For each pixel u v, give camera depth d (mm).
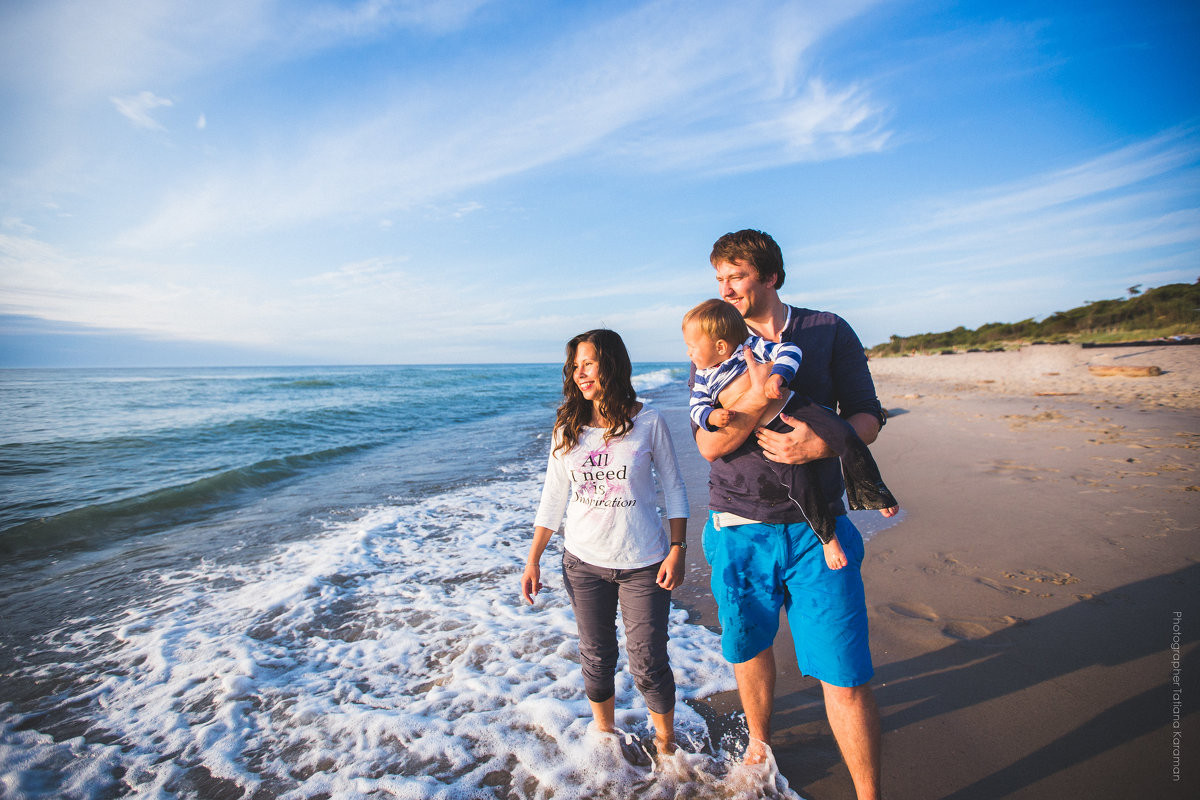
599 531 2098
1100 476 5691
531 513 6105
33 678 3033
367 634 3445
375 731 2488
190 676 3012
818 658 1795
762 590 1917
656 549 2111
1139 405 10977
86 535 5660
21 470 8664
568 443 2141
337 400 22266
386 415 17016
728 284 1985
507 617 3623
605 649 2191
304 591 4074
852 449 1671
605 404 2090
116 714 2701
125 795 2156
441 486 7523
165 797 2141
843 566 1759
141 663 3174
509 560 4684
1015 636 2824
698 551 4574
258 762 2328
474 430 13906
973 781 1934
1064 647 2691
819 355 1896
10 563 4871
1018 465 6445
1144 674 2434
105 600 4051
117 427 13102
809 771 2072
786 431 1763
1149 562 3539
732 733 2334
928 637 2883
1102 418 9484
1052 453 6961
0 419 14766
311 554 4914
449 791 2100
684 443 9609
